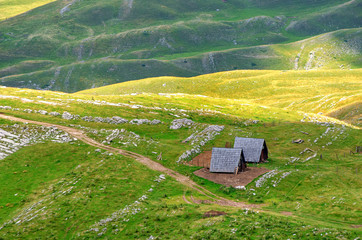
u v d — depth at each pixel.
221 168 68.94
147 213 50.59
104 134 88.56
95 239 44.00
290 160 78.62
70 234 46.03
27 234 46.09
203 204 53.62
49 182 62.28
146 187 60.78
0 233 46.44
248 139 80.19
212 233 41.12
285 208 52.28
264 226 42.19
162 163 73.25
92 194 56.75
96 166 68.25
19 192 58.72
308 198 55.72
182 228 44.28
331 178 64.12
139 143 84.25
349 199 53.62
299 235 38.81
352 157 79.31
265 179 64.00
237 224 43.34
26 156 72.12
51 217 50.06
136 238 43.50
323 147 87.50
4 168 66.88
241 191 59.81
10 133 80.62
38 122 92.19
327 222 45.34
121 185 60.53
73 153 75.00
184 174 68.38
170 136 96.19
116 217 49.62
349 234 38.34
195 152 81.50
